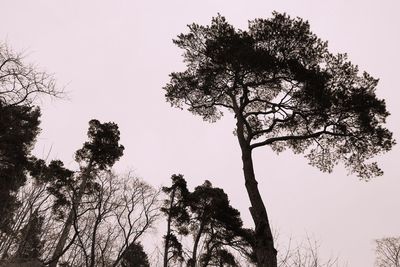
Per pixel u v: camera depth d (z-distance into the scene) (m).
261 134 14.03
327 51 11.87
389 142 11.37
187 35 12.98
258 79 12.39
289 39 11.85
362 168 12.45
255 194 10.09
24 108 16.59
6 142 19.05
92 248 17.42
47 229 19.14
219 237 24.52
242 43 11.76
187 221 25.47
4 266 16.14
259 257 8.73
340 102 11.08
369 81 11.62
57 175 21.89
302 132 13.32
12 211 18.33
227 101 14.46
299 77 11.15
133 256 25.77
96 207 19.84
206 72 12.65
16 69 13.71
